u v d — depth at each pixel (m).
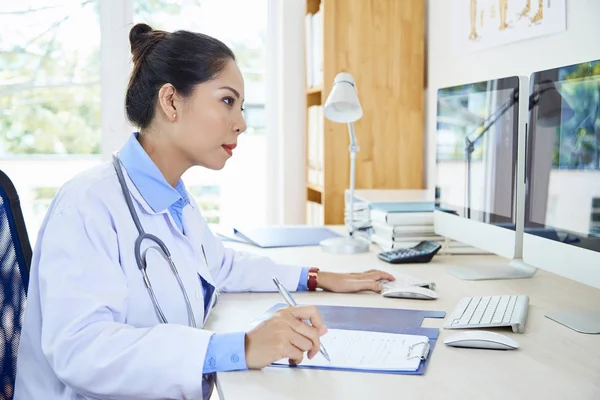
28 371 1.12
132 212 1.15
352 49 2.72
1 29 3.03
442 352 1.10
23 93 3.08
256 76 3.29
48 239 1.07
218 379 0.97
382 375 0.99
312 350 1.01
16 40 3.05
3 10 3.03
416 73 2.76
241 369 1.00
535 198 1.40
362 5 2.71
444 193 1.88
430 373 1.00
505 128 1.54
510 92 1.51
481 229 1.66
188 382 0.98
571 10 1.82
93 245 1.07
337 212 2.78
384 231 2.09
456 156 1.80
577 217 1.24
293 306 1.07
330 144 2.76
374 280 1.57
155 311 1.15
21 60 3.06
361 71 2.73
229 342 1.01
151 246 1.15
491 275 1.68
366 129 2.76
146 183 1.18
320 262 1.89
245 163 3.33
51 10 3.06
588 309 1.35
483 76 2.32
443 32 2.63
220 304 1.45
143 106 1.21
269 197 3.35
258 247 2.15
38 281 1.12
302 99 3.21
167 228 1.20
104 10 3.06
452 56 2.55
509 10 2.12
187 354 0.99
